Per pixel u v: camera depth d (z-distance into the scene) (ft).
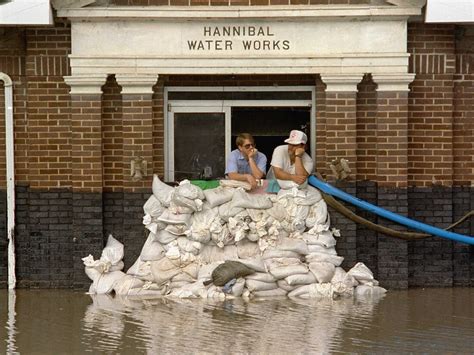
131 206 58.29
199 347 43.16
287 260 55.88
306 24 57.98
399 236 58.34
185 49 57.98
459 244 59.41
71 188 58.80
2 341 44.88
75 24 57.82
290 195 57.21
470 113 59.41
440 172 59.16
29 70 58.34
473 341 44.60
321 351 42.50
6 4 55.16
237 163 58.03
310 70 57.93
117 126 58.85
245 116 60.34
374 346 43.55
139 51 57.98
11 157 58.70
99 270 57.41
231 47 57.98
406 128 58.23
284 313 50.67
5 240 58.85
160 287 56.18
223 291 54.80
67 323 48.60
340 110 58.13
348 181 58.29
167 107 60.23
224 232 56.24
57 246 58.90
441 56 58.75
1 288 58.95
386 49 57.98
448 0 55.57
